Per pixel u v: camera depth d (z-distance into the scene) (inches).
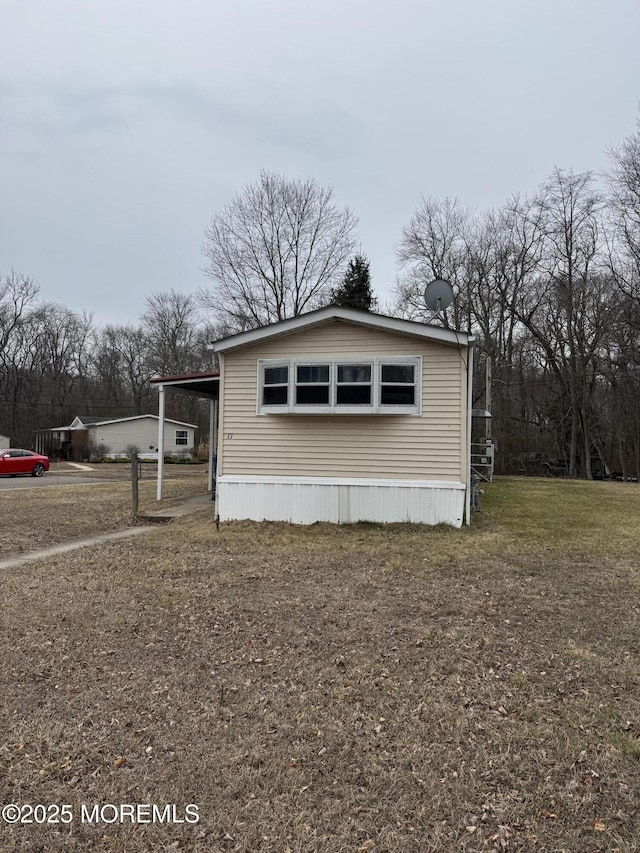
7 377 1578.5
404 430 331.6
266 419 352.2
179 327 1747.0
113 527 366.9
